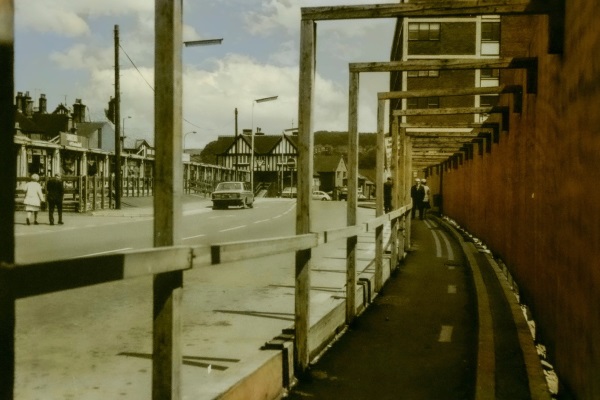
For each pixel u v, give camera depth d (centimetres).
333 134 13562
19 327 680
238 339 655
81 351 580
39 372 511
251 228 2327
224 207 4225
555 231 582
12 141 175
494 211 1473
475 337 720
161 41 289
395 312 868
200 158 12950
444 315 850
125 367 530
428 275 1266
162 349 293
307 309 537
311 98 570
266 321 750
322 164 11000
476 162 1997
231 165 10600
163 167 292
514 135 1081
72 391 461
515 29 4278
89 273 212
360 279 945
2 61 170
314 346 599
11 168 175
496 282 998
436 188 4069
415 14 589
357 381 539
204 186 6050
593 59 420
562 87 553
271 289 1000
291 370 517
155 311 294
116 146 3353
